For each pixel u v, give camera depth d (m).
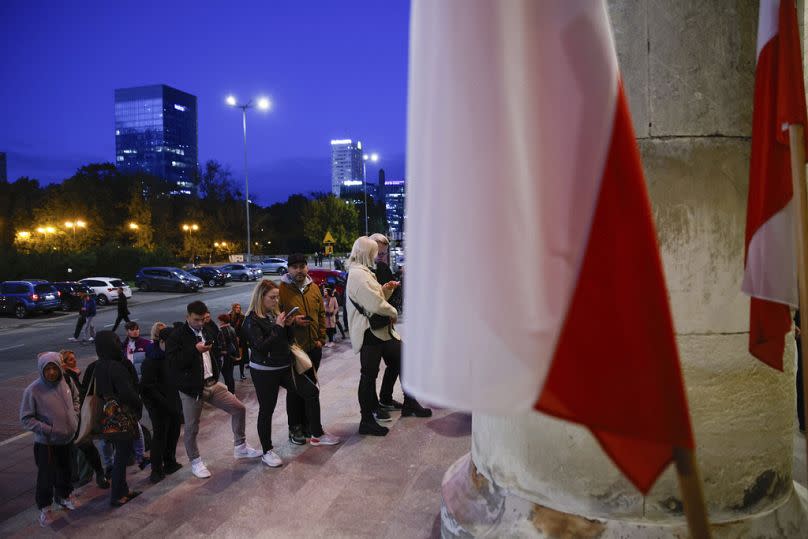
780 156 2.08
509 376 1.08
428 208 1.17
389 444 5.34
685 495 1.07
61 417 5.61
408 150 1.23
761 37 2.11
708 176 2.54
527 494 2.72
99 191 63.12
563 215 1.13
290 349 5.70
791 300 2.08
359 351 5.86
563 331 1.12
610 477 2.53
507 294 1.10
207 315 5.85
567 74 1.15
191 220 64.44
